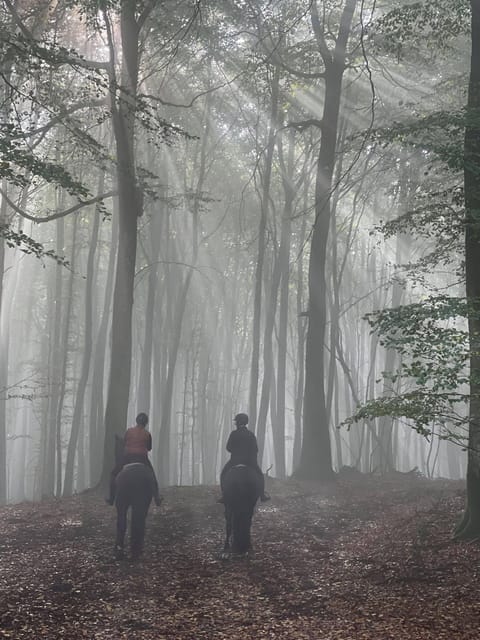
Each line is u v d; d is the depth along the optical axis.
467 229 12.15
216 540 13.39
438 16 17.86
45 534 13.70
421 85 27.25
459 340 9.09
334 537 13.84
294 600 9.32
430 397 9.31
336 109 22.95
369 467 34.34
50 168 12.34
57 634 7.90
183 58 26.34
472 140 11.60
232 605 9.14
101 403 30.73
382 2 25.52
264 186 27.16
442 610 8.30
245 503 12.11
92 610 8.88
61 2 19.30
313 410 22.25
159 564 11.45
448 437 9.70
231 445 12.80
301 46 25.45
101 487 18.67
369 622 8.13
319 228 22.70
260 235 27.03
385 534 13.18
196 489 18.91
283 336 30.44
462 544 11.30
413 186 20.83
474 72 12.66
